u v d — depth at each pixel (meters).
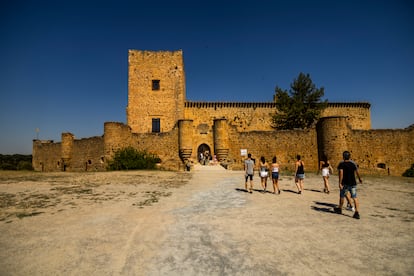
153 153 29.50
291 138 28.36
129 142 29.31
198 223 7.33
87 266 4.71
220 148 29.47
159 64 35.38
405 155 26.25
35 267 4.69
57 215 8.23
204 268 4.62
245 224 7.23
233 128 29.80
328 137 26.31
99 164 29.69
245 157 29.19
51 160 36.78
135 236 6.29
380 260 4.92
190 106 35.94
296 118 32.97
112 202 10.16
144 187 14.16
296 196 11.51
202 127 31.47
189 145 29.09
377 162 26.28
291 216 8.09
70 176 19.89
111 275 4.38
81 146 31.94
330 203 10.05
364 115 37.25
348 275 4.35
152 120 34.50
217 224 7.24
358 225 7.13
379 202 10.30
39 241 5.98
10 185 14.88
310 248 5.52
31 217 7.99
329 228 6.88
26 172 24.14
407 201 10.52
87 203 9.98
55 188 13.76
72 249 5.51
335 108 37.00
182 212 8.59
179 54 35.66
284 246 5.63
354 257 5.06
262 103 36.22
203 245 5.71
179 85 35.19
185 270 4.55
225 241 5.95
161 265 4.75
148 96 34.81
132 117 34.31
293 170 27.75
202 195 11.70
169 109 34.78
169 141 29.64
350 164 8.18
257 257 5.07
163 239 6.08
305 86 33.94
